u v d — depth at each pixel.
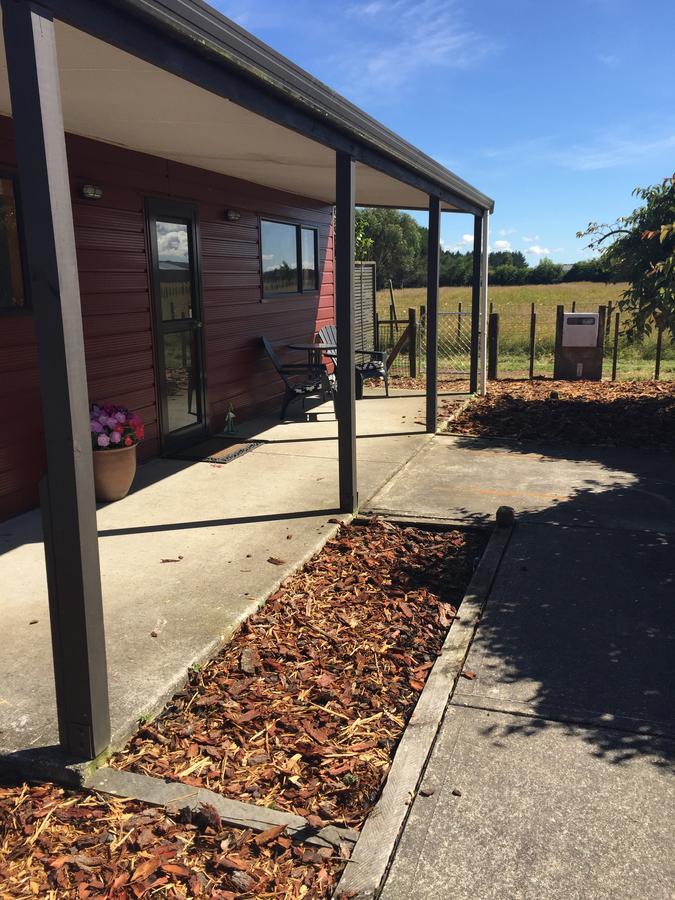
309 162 6.79
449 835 2.21
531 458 6.95
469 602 3.84
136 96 4.11
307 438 7.76
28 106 2.17
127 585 3.96
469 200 9.04
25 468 5.21
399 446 7.39
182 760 2.60
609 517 5.14
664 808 2.31
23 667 3.11
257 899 2.01
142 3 2.57
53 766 2.47
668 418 8.65
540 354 17.33
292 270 10.14
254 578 4.06
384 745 2.71
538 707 2.89
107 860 2.13
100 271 5.91
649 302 8.34
